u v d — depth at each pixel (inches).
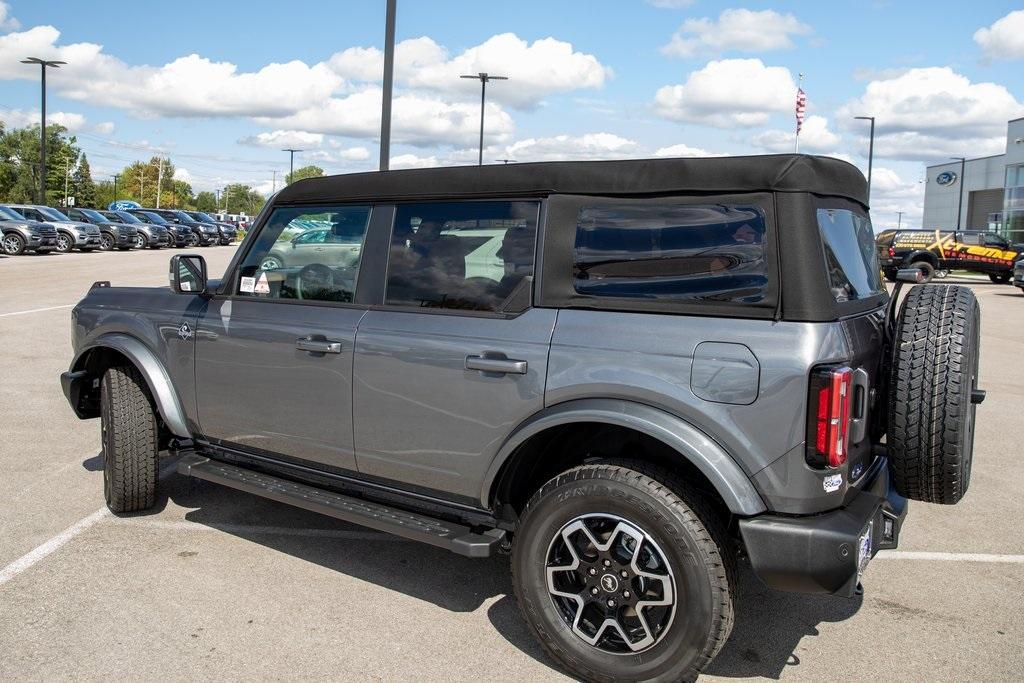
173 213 1653.5
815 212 110.7
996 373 396.5
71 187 3961.6
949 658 129.5
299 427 151.9
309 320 149.7
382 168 419.8
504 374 125.3
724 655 130.1
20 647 127.0
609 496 114.3
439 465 134.6
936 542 180.4
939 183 2559.1
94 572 155.2
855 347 111.3
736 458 109.3
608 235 121.5
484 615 142.0
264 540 173.9
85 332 187.3
